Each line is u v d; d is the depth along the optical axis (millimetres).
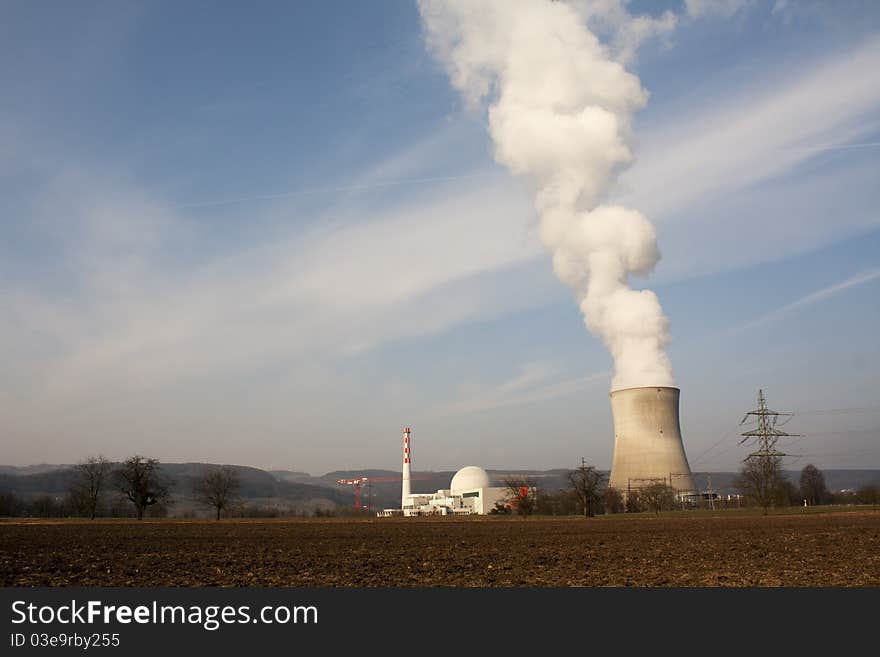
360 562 35531
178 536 57000
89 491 121312
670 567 32875
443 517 117625
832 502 153125
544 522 85062
